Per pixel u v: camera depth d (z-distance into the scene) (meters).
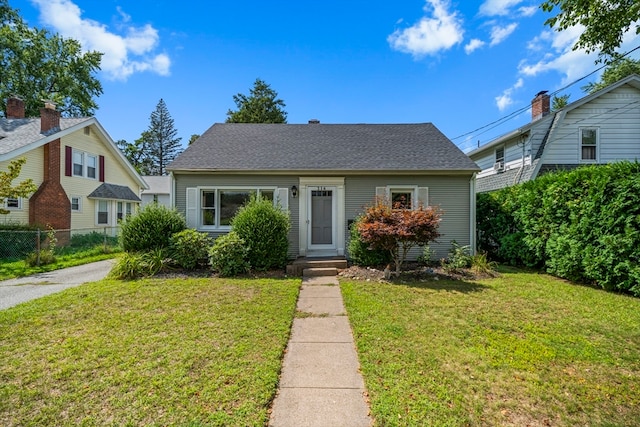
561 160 11.22
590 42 4.32
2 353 3.45
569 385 2.88
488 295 5.83
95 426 2.33
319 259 8.73
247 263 7.66
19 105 15.01
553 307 5.12
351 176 9.47
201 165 9.13
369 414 2.50
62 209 13.21
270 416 2.47
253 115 31.00
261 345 3.67
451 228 9.49
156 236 8.02
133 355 3.40
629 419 2.44
